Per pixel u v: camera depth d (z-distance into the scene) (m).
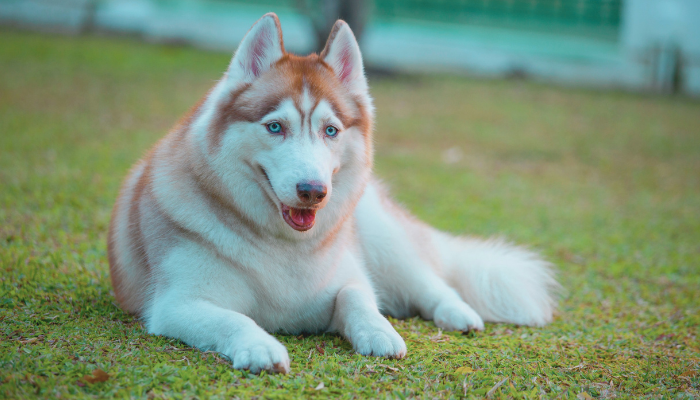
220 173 3.06
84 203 5.84
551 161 10.21
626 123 13.22
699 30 17.02
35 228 4.92
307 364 2.88
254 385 2.59
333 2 13.98
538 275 4.28
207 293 3.07
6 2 16.48
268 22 3.11
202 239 3.10
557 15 18.08
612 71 17.47
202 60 15.16
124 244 3.53
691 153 11.16
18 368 2.57
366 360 2.93
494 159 10.06
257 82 3.09
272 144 2.98
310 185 2.81
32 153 7.39
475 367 3.02
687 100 16.16
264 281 3.18
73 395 2.42
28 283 3.69
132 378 2.57
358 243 3.96
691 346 3.69
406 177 8.48
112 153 7.89
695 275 5.34
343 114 3.16
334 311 3.41
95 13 17.03
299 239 3.19
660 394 2.90
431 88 14.92
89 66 13.25
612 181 9.26
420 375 2.85
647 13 17.22
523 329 3.89
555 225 6.95
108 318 3.36
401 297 4.10
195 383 2.58
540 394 2.80
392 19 18.34
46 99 10.39
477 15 18.30
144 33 17.25
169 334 3.00
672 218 7.47
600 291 4.85
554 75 17.56
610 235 6.63
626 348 3.58
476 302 4.12
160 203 3.24
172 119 10.19
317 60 3.27
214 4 18.05
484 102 14.11
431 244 4.33
